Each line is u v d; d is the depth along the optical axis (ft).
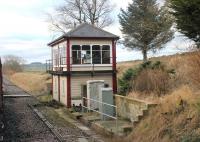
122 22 175.01
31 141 57.31
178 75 69.31
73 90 97.35
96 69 99.55
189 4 52.11
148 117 55.88
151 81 71.72
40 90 156.97
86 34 99.19
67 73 96.89
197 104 47.16
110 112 72.95
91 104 83.20
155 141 48.24
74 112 87.10
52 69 121.08
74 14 184.03
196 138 41.52
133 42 173.88
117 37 100.48
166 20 167.02
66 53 98.22
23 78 239.30
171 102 53.11
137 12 172.86
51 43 117.50
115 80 100.01
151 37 170.81
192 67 54.85
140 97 70.85
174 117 49.29
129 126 59.67
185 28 54.60
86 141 57.16
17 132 64.90
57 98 112.78
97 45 99.91
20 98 130.11
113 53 100.73
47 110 96.63
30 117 83.66
